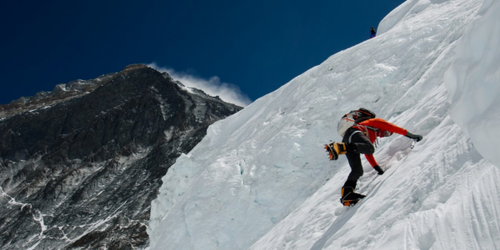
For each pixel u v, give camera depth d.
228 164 14.59
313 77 15.76
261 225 11.35
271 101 18.69
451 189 3.08
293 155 12.14
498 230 2.33
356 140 4.76
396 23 19.41
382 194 4.12
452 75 1.94
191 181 18.89
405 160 4.64
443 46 10.78
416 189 3.50
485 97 1.62
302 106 13.98
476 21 1.85
